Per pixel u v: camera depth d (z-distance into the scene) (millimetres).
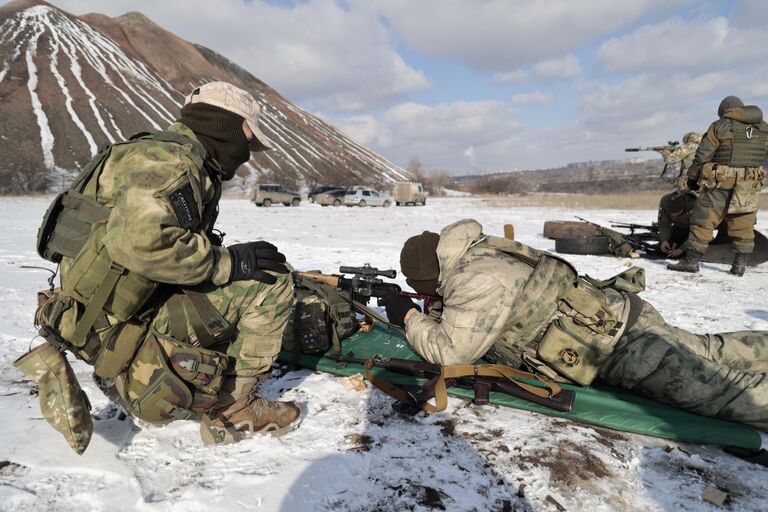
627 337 2521
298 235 12234
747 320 4539
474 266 2482
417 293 2854
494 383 2740
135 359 1989
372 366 3178
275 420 2354
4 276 6234
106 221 1809
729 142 6449
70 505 1818
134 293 1814
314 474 2035
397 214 22234
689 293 5758
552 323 2605
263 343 2242
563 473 2086
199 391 2080
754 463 2188
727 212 6715
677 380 2393
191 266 1829
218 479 1990
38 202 28094
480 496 1928
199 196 1908
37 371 1854
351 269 3252
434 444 2305
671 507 1880
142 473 2021
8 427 2355
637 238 9094
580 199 33938
